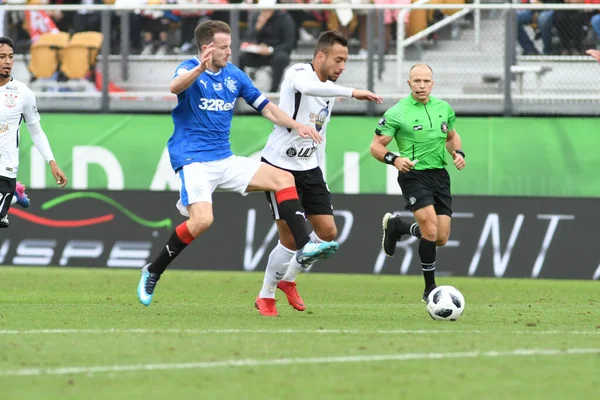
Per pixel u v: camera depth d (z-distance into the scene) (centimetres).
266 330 2420
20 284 4134
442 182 3128
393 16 5050
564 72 5003
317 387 1681
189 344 2141
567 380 1766
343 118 4953
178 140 2752
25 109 3328
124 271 4866
